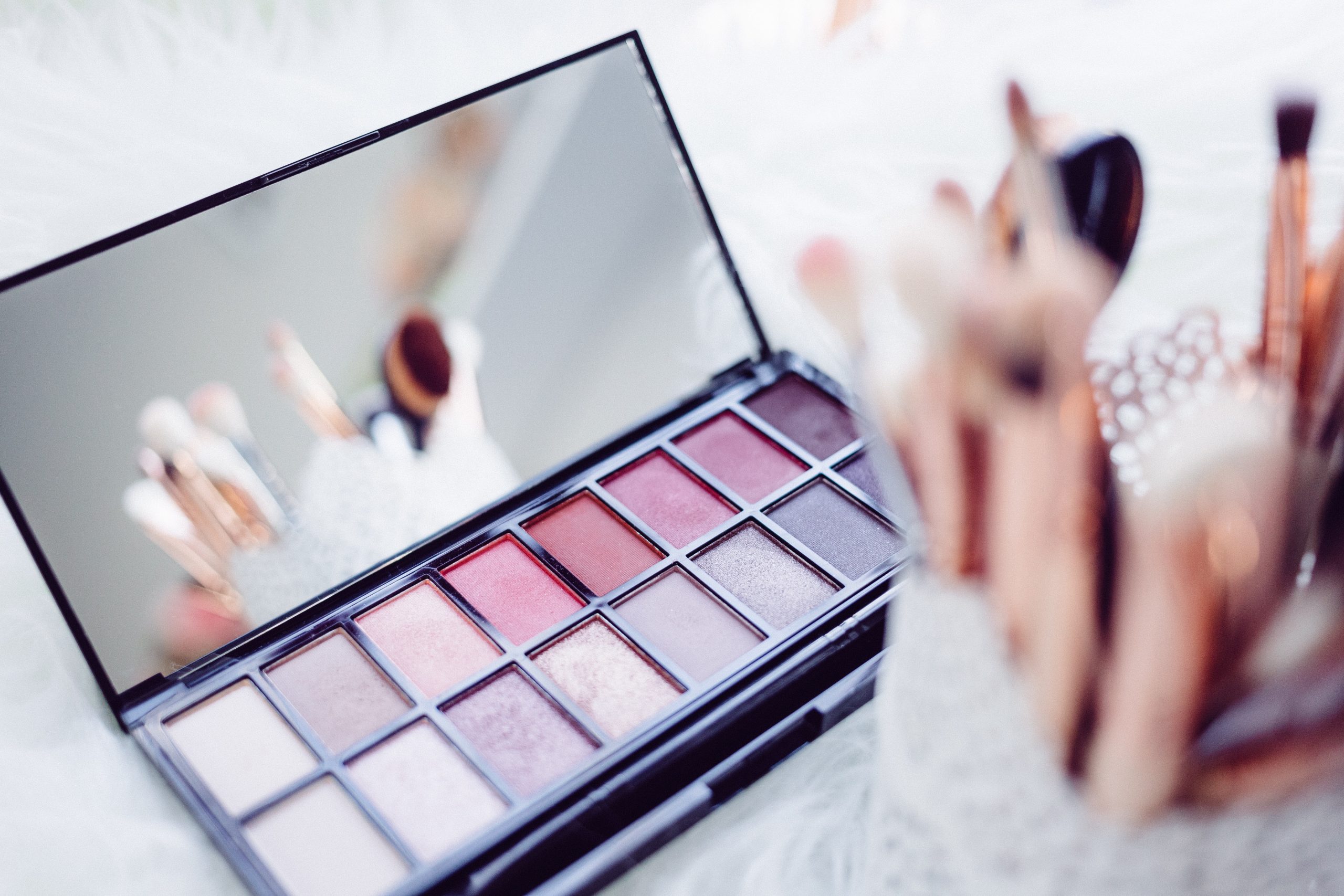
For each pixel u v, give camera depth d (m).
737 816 0.43
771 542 0.46
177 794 0.42
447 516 0.46
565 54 0.55
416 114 0.46
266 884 0.41
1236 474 0.33
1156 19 0.52
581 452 0.47
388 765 0.42
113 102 0.52
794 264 0.34
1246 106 0.51
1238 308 0.47
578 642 0.44
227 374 0.44
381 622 0.45
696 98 0.54
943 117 0.53
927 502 0.34
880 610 0.44
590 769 0.42
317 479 0.45
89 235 0.50
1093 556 0.33
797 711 0.43
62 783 0.43
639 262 0.48
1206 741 0.34
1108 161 0.37
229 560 0.44
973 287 0.33
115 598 0.43
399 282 0.46
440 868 0.40
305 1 0.54
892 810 0.38
